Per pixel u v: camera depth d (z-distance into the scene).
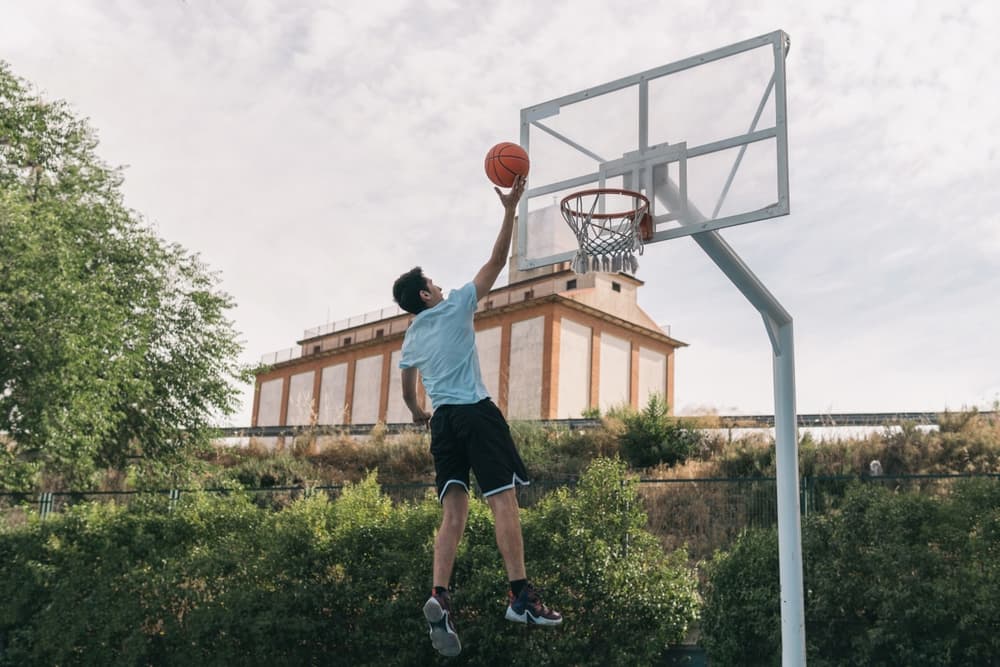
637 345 42.31
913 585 8.58
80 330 15.69
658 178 7.05
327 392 50.06
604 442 22.06
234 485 15.25
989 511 8.98
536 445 22.00
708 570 10.00
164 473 19.62
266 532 11.10
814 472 17.50
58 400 15.23
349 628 10.10
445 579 3.72
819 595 8.86
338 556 10.45
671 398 43.62
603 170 7.39
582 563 9.62
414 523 10.55
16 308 15.29
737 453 19.06
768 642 8.84
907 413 22.86
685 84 7.12
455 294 4.05
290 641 10.09
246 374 20.69
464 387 3.89
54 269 15.74
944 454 17.98
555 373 37.28
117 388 17.14
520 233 7.76
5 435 16.03
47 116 18.94
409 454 24.36
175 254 20.05
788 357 7.45
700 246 6.79
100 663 10.91
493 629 9.49
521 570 3.60
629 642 9.34
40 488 19.52
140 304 18.92
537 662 9.25
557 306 38.25
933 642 8.34
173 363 19.64
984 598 8.26
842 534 9.16
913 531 9.07
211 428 20.02
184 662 10.55
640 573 9.68
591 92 7.71
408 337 4.14
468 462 3.90
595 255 7.18
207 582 10.83
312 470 24.09
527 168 4.57
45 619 11.04
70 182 18.64
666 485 15.48
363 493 11.58
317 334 54.09
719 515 14.71
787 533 7.29
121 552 11.31
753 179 6.53
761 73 6.73
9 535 12.04
